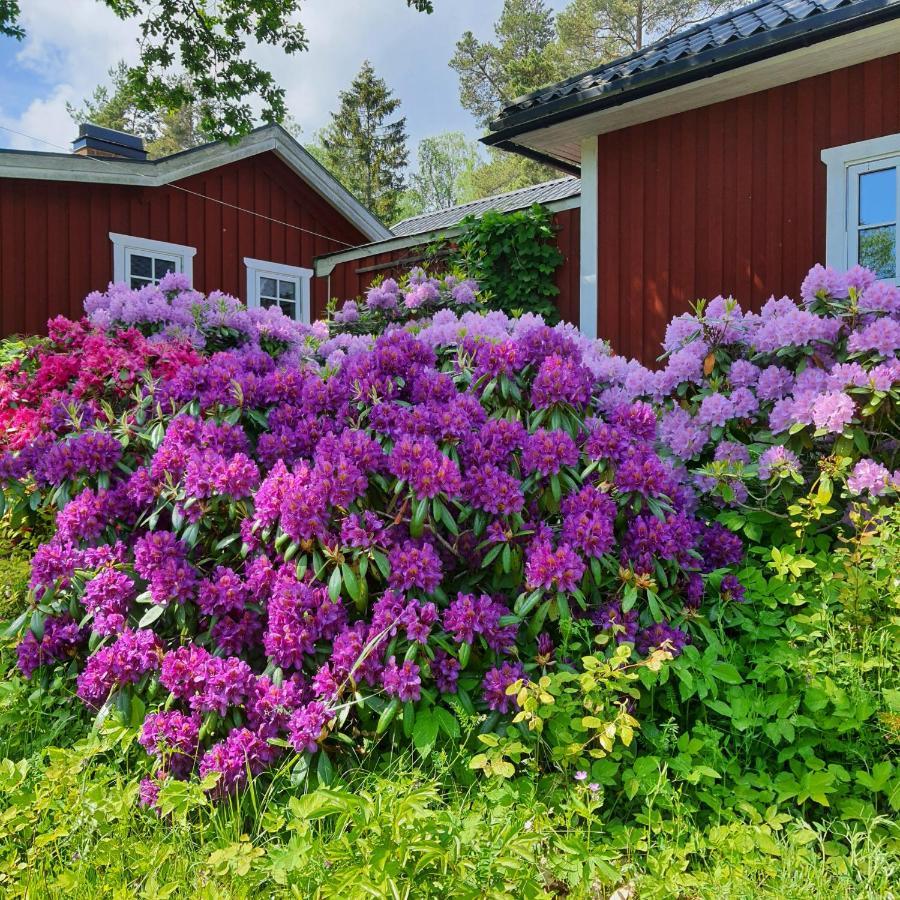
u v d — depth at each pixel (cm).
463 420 239
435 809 183
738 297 535
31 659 245
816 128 499
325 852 154
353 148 3219
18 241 730
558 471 236
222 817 188
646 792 189
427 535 232
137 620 235
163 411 280
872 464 263
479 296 621
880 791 191
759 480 294
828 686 199
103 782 189
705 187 551
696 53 482
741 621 237
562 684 211
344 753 200
